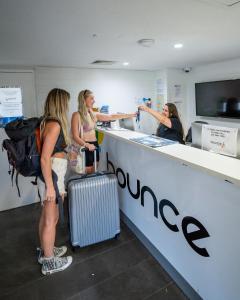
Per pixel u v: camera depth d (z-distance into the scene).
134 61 3.79
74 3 1.55
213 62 4.36
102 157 3.11
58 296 1.70
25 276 1.91
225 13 1.79
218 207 1.33
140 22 1.95
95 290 1.74
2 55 3.05
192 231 1.57
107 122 3.06
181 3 1.59
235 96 4.11
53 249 2.00
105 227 2.23
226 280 1.34
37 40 2.39
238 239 1.23
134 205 2.39
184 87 5.14
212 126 1.74
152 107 5.19
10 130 1.69
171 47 2.88
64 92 1.84
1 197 3.15
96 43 2.58
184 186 1.60
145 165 2.08
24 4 1.55
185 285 1.68
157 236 2.01
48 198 1.73
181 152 1.64
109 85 4.62
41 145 1.72
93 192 2.13
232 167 1.28
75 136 2.69
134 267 1.96
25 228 2.68
